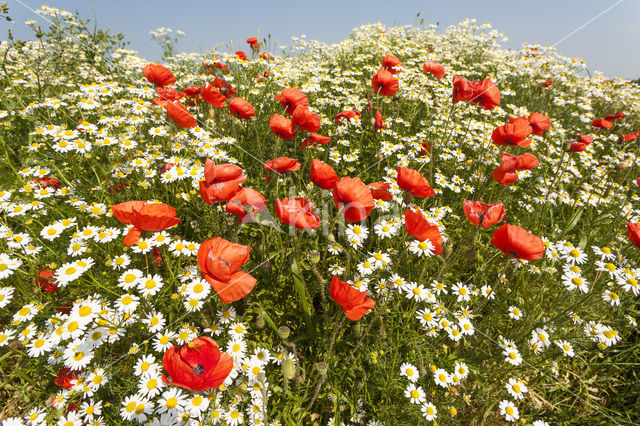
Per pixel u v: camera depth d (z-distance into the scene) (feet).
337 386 7.97
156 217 6.42
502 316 9.96
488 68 25.91
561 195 13.10
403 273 9.61
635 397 9.04
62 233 9.41
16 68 15.90
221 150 12.89
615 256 9.73
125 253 8.57
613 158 17.67
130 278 7.33
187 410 6.56
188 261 9.06
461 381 9.23
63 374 6.87
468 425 8.75
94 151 11.25
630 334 10.34
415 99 17.81
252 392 7.46
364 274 9.09
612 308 10.16
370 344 8.74
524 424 7.97
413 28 31.89
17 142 12.59
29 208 9.33
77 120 13.14
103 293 8.04
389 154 13.52
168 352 5.44
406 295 8.99
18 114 12.71
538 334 8.68
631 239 8.82
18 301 8.66
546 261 10.73
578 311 9.75
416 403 7.64
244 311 8.95
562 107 22.99
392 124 15.83
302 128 10.83
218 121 14.40
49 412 6.77
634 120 23.15
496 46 29.50
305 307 8.49
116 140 11.09
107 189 10.72
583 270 11.02
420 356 7.93
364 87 19.30
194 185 10.49
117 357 7.45
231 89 14.33
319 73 20.71
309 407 7.90
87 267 7.47
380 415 7.77
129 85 15.46
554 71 24.48
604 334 8.82
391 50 24.81
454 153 14.74
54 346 7.16
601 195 14.64
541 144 17.35
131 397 6.59
